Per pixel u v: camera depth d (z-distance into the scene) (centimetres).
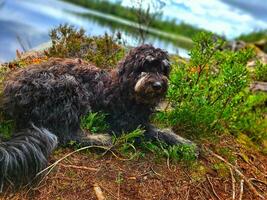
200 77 118
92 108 97
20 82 87
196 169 96
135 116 97
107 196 81
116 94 96
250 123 124
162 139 98
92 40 130
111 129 97
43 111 87
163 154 95
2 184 76
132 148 95
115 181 85
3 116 90
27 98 86
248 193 96
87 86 96
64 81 90
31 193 79
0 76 105
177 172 93
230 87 111
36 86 87
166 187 88
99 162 88
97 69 99
